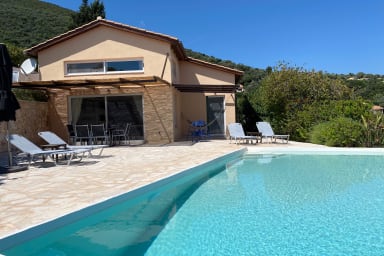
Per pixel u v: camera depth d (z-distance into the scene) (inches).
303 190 291.3
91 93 661.3
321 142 602.9
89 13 1556.3
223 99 769.6
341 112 657.0
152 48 642.8
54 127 669.3
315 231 188.4
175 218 216.4
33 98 681.0
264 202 253.1
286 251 161.5
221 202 255.0
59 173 319.0
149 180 274.2
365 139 557.3
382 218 209.9
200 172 360.2
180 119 762.2
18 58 906.1
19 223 166.2
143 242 176.2
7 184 265.9
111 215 215.8
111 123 661.9
